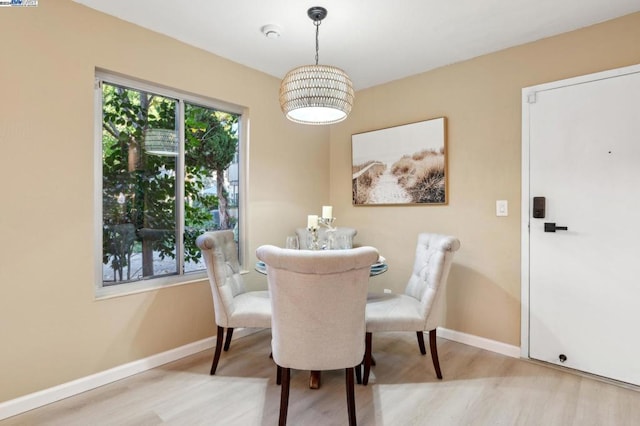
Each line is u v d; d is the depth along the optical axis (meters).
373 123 3.36
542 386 2.10
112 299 2.16
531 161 2.43
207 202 2.78
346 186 3.61
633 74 2.06
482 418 1.78
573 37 2.28
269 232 3.13
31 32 1.82
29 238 1.83
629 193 2.08
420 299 2.39
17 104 1.78
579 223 2.25
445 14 2.10
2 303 1.75
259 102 3.03
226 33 2.36
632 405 1.89
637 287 2.06
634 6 2.01
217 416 1.80
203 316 2.64
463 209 2.78
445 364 2.40
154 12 2.10
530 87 2.44
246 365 2.40
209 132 2.79
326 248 2.57
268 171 3.12
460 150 2.79
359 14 2.11
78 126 1.99
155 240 2.46
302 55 2.71
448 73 2.85
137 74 2.24
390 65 2.88
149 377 2.21
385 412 1.84
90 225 2.05
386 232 3.28
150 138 2.42
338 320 1.60
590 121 2.20
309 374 2.27
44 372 1.88
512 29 2.28
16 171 1.78
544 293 2.38
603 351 2.17
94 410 1.85
